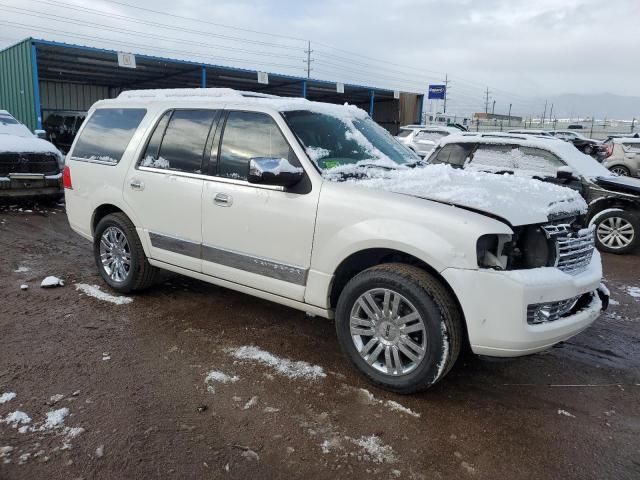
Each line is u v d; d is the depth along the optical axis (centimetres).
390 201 323
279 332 420
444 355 303
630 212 742
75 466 251
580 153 811
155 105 468
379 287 322
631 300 546
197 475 249
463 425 300
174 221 432
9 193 880
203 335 408
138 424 286
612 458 275
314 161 362
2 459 254
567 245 326
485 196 320
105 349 377
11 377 332
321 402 317
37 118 1703
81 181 516
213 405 308
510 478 257
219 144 408
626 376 372
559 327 307
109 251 500
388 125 3350
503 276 290
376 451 273
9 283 514
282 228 363
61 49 1806
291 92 3094
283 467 257
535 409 322
